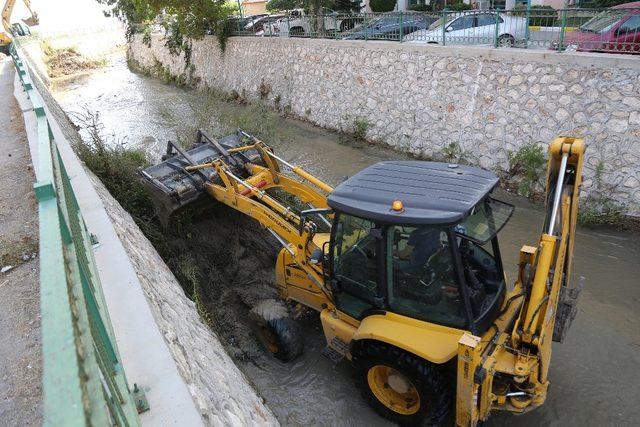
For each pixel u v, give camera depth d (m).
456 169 4.20
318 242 5.02
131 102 19.27
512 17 10.15
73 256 2.25
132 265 3.98
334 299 4.49
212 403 2.98
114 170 7.50
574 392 4.46
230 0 25.77
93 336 2.00
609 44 7.78
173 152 7.59
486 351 3.60
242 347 5.38
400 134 11.03
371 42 11.34
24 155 7.38
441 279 3.63
